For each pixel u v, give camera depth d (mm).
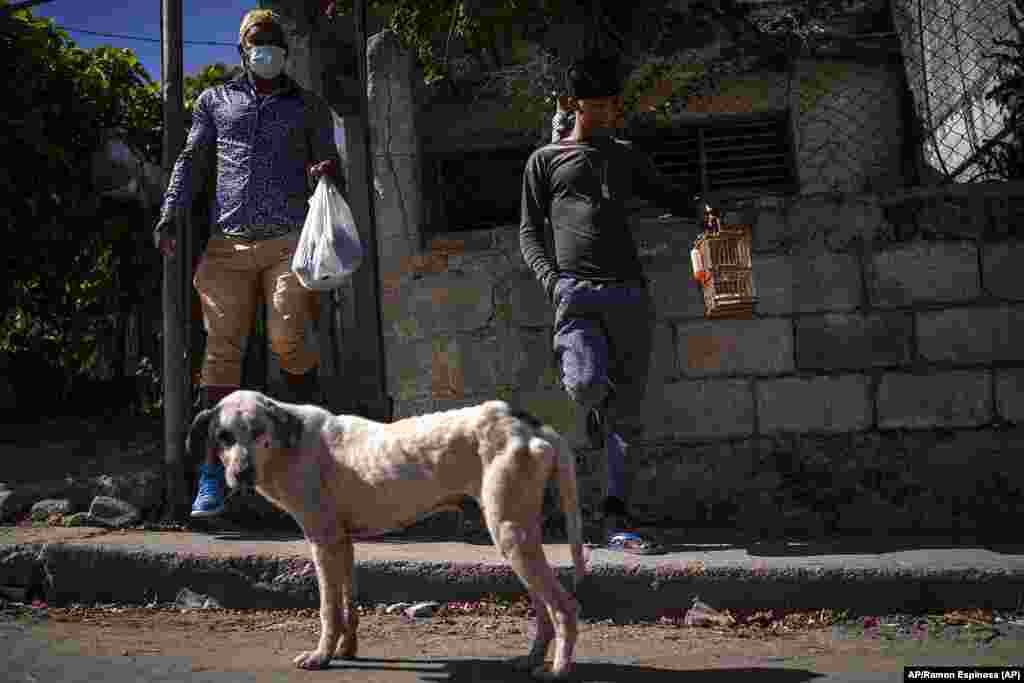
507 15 6301
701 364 4973
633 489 4949
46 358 8078
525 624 3734
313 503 3152
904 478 4812
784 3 7574
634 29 6793
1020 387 4805
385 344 5238
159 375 7906
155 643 3430
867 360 4898
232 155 4766
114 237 7535
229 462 3055
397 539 4660
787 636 3555
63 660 3113
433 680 2910
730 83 7527
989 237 4879
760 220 4977
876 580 3773
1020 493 4758
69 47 7676
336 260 4434
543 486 3018
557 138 5504
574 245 4215
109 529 4785
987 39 6008
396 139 5250
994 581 3744
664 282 5016
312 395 5199
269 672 2992
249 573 4062
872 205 4945
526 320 5062
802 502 4852
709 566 3848
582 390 4078
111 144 7543
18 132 6773
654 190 4516
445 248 5168
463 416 3086
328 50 6762
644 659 3201
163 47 5223
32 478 5426
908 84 7371
